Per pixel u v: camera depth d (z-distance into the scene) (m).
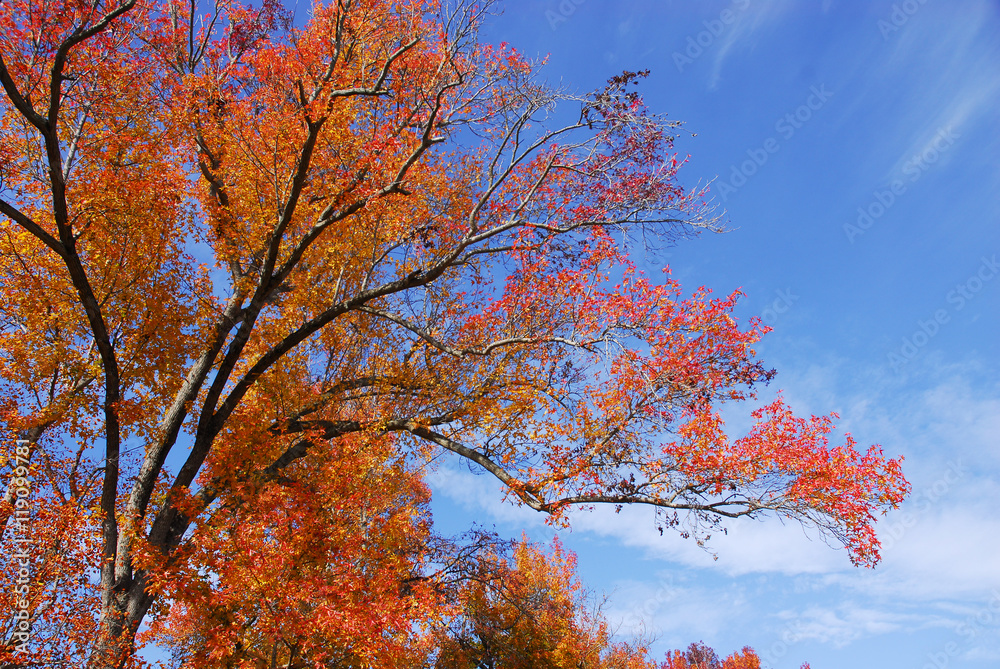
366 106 13.58
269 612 9.45
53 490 11.22
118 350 12.28
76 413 11.91
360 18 12.52
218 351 12.91
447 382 14.57
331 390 14.39
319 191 12.27
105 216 11.87
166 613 10.02
